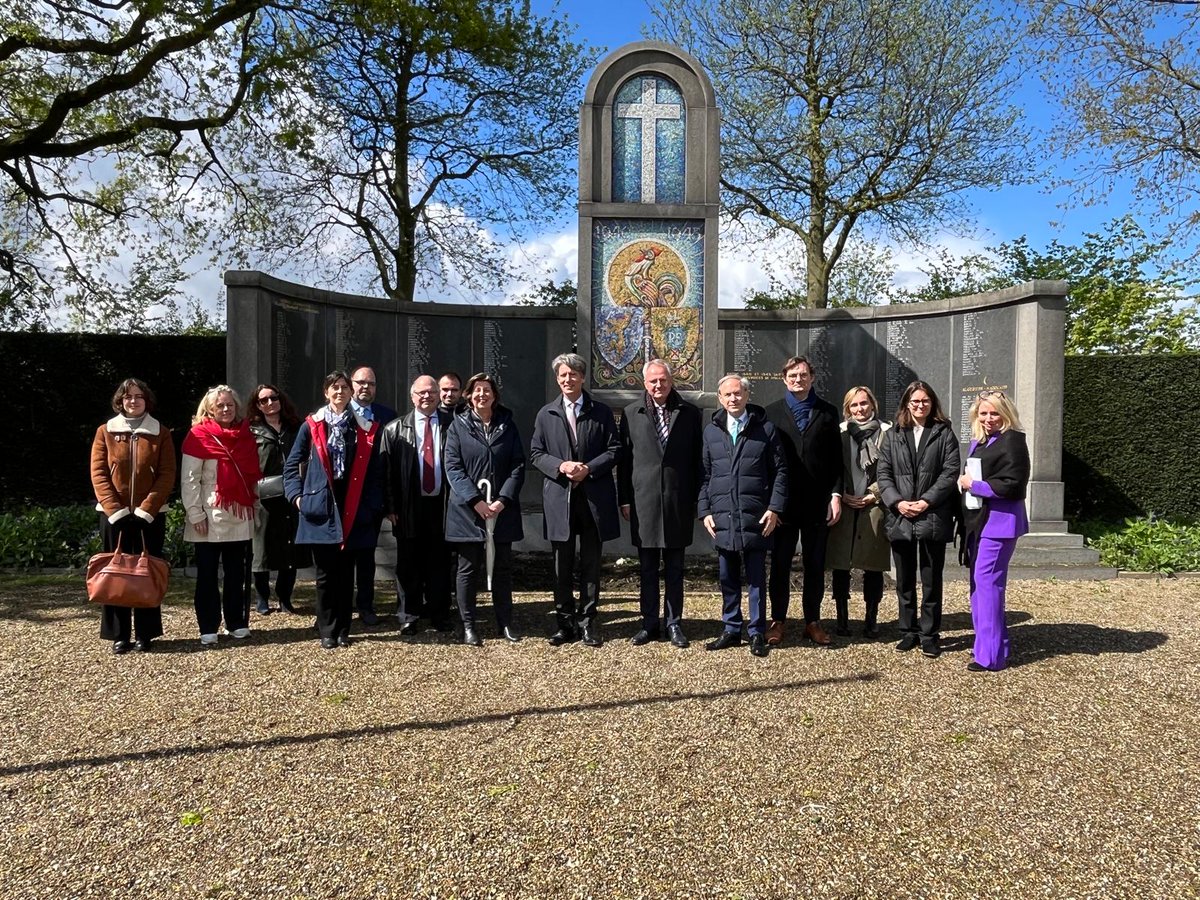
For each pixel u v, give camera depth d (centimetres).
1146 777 345
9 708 423
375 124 1559
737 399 525
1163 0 1157
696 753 365
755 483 525
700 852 282
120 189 1430
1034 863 277
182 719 407
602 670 489
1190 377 1064
